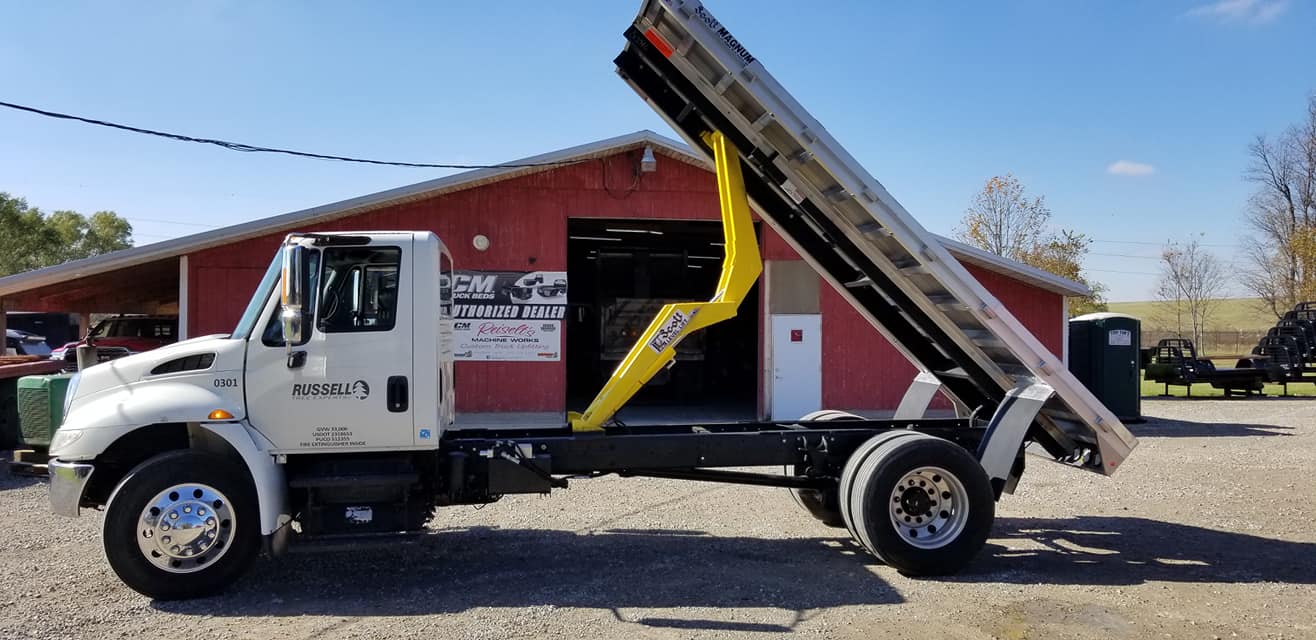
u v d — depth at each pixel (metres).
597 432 7.11
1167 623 5.17
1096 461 7.43
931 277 6.89
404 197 16.12
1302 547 7.07
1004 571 6.38
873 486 6.22
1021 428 6.89
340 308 6.03
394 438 6.02
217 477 5.74
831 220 7.36
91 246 59.78
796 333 17.86
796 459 7.08
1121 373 17.30
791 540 7.35
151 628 5.14
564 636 4.95
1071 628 5.08
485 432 6.91
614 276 21.67
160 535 5.63
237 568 5.76
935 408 17.84
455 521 8.09
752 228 7.44
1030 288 18.00
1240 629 5.06
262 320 5.98
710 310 7.33
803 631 5.03
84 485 5.71
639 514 8.39
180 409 5.73
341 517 5.96
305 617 5.33
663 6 6.28
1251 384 24.44
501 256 16.92
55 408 9.78
